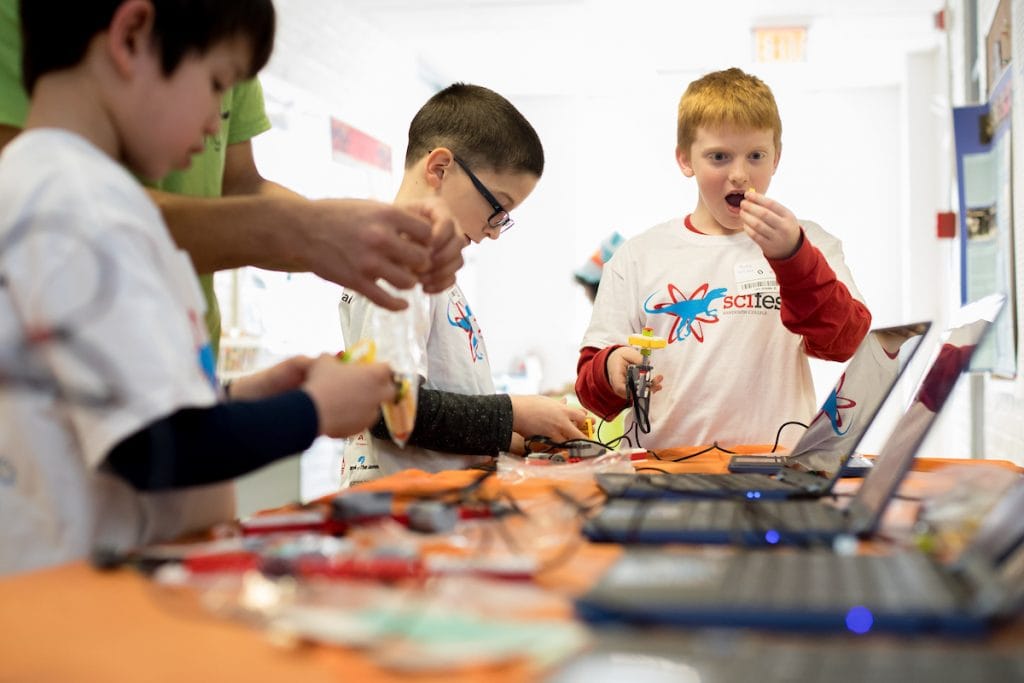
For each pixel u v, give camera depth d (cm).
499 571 61
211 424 74
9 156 79
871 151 577
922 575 57
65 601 55
